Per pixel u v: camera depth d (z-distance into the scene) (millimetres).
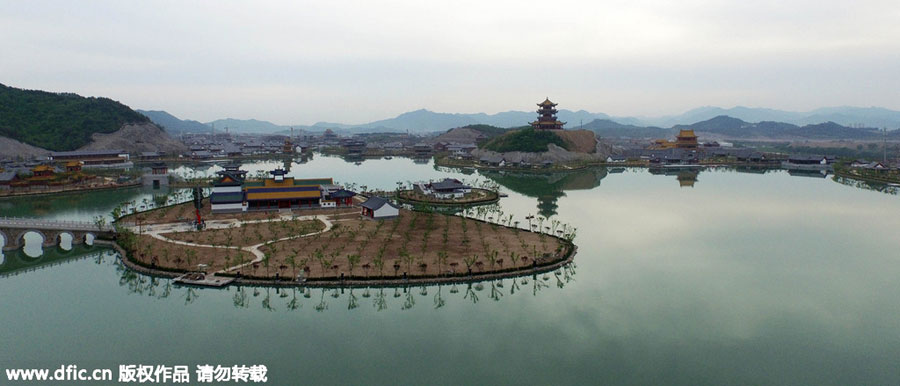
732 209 118938
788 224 102125
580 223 102000
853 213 114375
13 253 81312
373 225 94562
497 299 61250
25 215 111125
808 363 46250
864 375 44281
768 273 70438
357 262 69188
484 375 43969
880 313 57000
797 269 72250
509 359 46750
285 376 43781
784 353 48125
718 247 83688
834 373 44688
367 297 61750
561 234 91188
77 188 148125
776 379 43719
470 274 66062
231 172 176625
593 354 47719
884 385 42719
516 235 88188
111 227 86750
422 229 91688
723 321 54812
